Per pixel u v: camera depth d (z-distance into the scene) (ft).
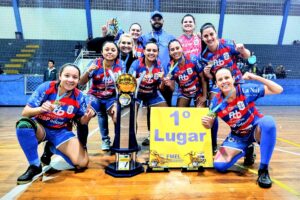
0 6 40.47
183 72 10.16
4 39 41.16
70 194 6.54
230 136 8.36
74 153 8.05
